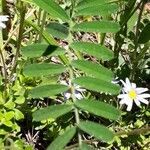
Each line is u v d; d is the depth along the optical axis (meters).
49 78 0.19
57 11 0.14
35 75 0.13
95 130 0.12
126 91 0.20
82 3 0.14
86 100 0.12
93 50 0.13
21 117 0.18
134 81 0.23
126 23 0.21
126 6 0.20
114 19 0.22
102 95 0.21
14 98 0.19
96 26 0.14
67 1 0.24
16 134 0.19
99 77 0.13
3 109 0.18
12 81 0.20
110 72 0.13
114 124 0.20
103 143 0.20
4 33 0.23
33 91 0.13
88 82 0.13
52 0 0.14
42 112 0.12
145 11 0.27
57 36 0.14
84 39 0.26
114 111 0.12
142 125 0.21
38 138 0.20
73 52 0.22
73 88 0.13
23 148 0.18
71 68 0.13
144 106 0.21
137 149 0.21
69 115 0.19
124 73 0.22
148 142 0.20
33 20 0.23
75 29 0.14
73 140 0.19
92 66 0.13
